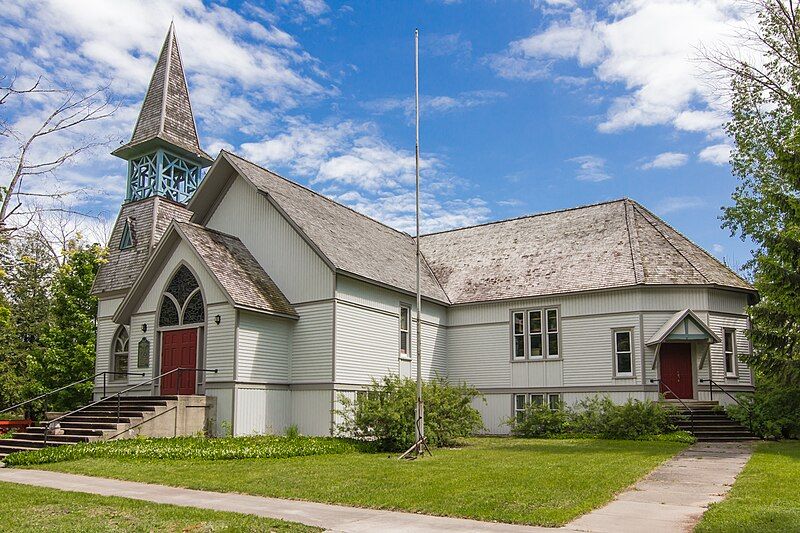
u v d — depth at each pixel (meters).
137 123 35.75
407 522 10.41
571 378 28.92
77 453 17.95
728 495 12.32
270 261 26.73
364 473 15.10
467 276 33.47
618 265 29.30
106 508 11.37
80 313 33.81
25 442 20.31
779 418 24.62
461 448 21.92
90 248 14.55
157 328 25.58
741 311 29.05
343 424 23.23
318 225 27.48
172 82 36.03
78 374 33.00
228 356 23.30
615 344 28.16
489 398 30.83
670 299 27.81
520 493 12.31
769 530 9.21
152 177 34.50
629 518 10.52
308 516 10.91
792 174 21.38
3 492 12.86
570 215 34.50
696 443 23.19
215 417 23.17
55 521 10.40
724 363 27.88
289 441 21.23
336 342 24.62
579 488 12.80
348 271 25.25
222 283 23.45
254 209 27.55
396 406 21.28
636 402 25.55
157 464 16.64
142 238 32.66
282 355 25.06
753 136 30.47
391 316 28.16
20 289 24.53
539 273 31.28
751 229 31.16
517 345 30.66
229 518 10.54
